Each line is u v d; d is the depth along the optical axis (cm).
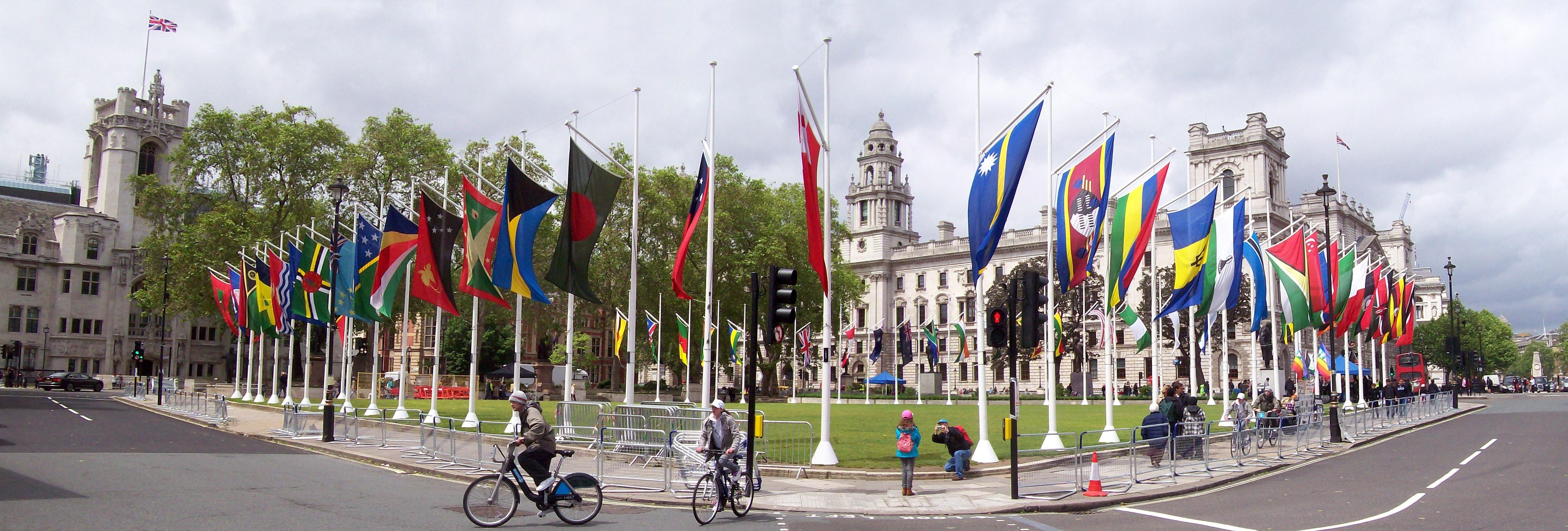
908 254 12950
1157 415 2450
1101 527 1576
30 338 9844
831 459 2342
